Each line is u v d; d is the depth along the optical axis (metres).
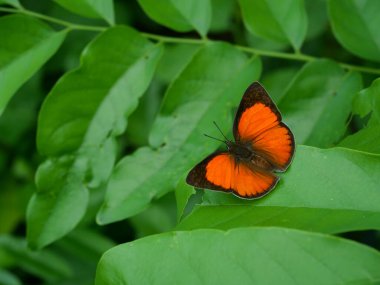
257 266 0.24
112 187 0.31
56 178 0.32
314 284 0.24
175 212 0.38
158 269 0.25
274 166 0.27
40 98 0.40
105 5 0.33
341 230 0.25
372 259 0.24
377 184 0.26
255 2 0.32
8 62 0.32
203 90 0.32
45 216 0.31
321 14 0.37
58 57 0.39
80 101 0.32
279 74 0.36
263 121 0.28
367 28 0.32
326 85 0.32
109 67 0.32
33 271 0.39
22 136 0.41
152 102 0.39
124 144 0.39
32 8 0.39
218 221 0.27
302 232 0.24
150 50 0.32
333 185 0.27
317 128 0.31
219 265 0.25
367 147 0.28
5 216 0.41
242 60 0.32
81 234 0.38
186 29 0.33
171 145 0.31
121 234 0.40
